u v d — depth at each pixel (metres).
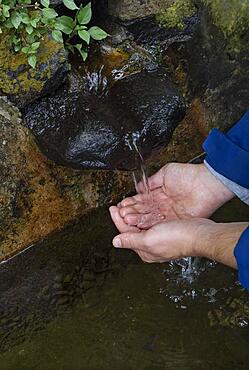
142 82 1.29
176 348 1.25
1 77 1.19
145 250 1.10
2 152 1.21
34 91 1.22
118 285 1.34
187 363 1.23
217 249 0.99
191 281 1.35
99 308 1.30
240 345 1.25
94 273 1.34
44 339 1.25
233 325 1.28
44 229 1.30
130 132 1.19
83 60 1.30
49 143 1.22
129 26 1.35
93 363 1.22
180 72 1.42
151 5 1.35
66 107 1.24
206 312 1.30
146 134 1.19
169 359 1.23
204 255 1.03
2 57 1.18
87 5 1.23
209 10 1.41
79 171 1.31
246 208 1.47
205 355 1.24
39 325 1.27
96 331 1.27
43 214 1.29
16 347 1.23
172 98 1.25
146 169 1.26
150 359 1.23
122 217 1.21
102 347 1.25
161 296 1.33
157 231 1.07
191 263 1.37
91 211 1.35
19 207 1.26
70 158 1.18
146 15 1.35
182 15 1.38
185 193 1.21
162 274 1.36
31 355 1.23
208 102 1.50
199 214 1.22
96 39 1.28
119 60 1.32
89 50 1.32
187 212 1.22
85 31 1.24
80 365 1.22
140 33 1.37
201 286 1.34
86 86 1.28
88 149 1.18
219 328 1.28
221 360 1.23
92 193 1.35
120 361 1.23
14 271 1.28
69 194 1.32
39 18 1.18
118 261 1.37
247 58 1.50
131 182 1.40
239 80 1.52
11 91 1.20
